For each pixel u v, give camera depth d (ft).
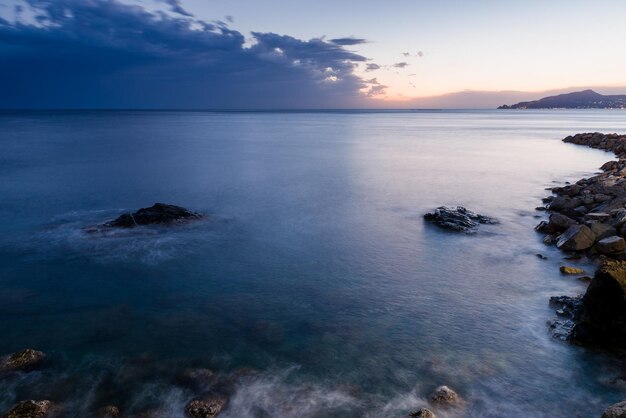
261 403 43.86
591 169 195.42
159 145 298.35
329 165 213.87
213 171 189.67
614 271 51.57
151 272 77.61
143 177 172.04
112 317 61.72
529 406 44.01
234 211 121.39
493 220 108.88
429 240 96.02
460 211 112.78
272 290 71.00
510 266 79.87
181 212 109.91
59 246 89.71
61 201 130.31
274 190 151.43
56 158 222.28
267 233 101.30
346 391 45.96
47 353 52.54
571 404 44.27
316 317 62.08
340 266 81.25
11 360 49.83
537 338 55.93
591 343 53.06
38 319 61.00
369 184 164.14
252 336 56.90
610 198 111.04
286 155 253.44
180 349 53.67
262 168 201.16
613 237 80.38
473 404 44.14
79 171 183.62
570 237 85.51
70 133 394.52
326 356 52.47
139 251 87.35
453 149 291.99
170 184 158.81
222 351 53.31
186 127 522.88
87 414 42.29
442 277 75.82
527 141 347.56
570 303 62.34
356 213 120.78
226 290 70.90
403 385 47.09
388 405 43.80
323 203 132.77
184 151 264.72
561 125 581.53
